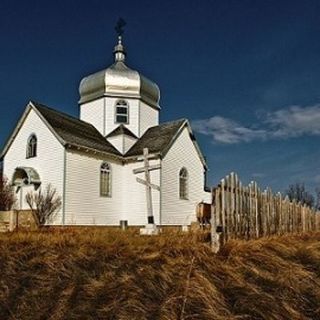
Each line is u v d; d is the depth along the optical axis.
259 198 10.77
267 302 5.60
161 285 6.02
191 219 26.36
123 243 8.59
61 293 5.97
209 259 6.98
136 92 30.58
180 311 5.22
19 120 24.83
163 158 24.88
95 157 24.50
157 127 29.53
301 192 37.47
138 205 25.33
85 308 5.45
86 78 31.39
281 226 12.44
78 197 22.98
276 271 6.91
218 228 7.95
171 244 8.12
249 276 6.56
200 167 28.27
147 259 7.10
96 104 30.50
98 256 7.48
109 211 24.95
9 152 25.36
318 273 7.32
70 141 22.92
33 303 5.75
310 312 5.72
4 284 6.40
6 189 23.34
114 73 30.45
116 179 25.81
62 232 11.69
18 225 14.82
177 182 25.83
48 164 23.11
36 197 22.06
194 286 5.74
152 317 5.15
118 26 32.41
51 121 24.17
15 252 7.84
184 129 27.23
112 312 5.27
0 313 5.46
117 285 6.02
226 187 8.70
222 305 5.45
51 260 7.27
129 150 27.77
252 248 7.70
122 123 30.03
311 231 14.87
